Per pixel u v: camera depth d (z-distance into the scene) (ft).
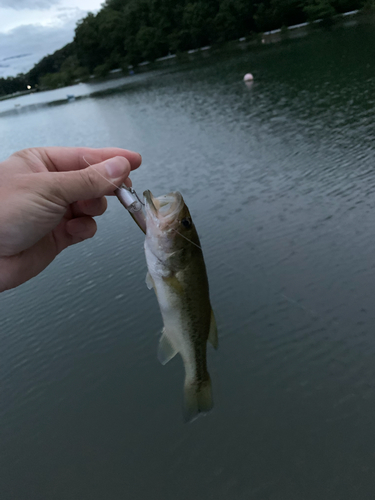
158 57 308.40
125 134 110.73
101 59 361.92
